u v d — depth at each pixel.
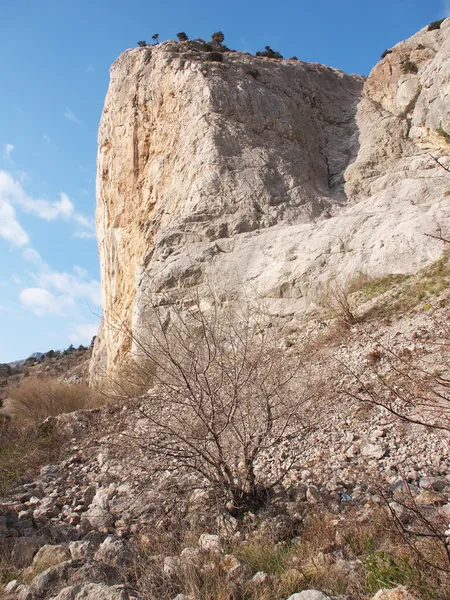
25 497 7.18
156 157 27.80
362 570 3.71
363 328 12.20
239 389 5.51
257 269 17.66
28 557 4.88
